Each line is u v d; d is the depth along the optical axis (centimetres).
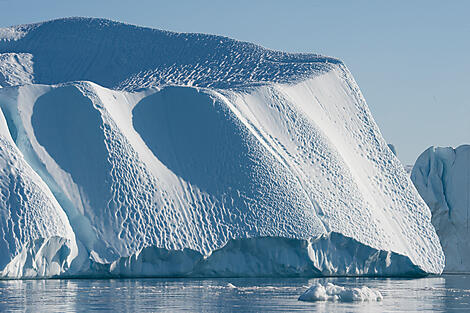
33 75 12781
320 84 10850
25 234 7638
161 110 9638
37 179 8181
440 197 12938
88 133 8875
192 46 12569
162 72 12069
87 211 8356
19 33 13988
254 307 5191
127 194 8506
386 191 10125
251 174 9075
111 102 9412
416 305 5494
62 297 5794
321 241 8919
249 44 12431
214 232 8581
